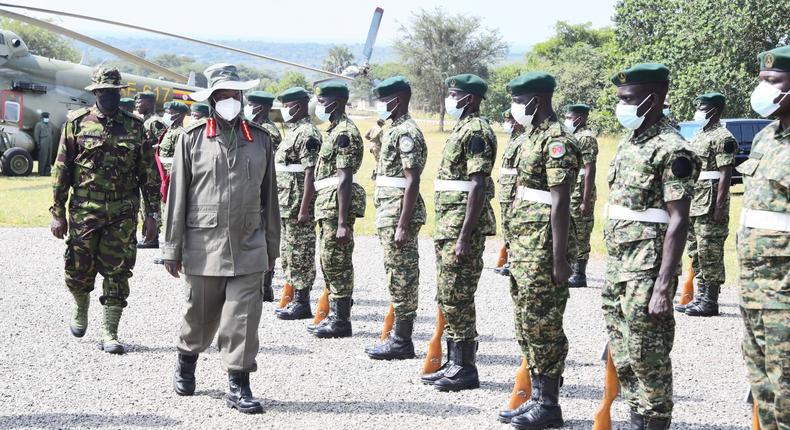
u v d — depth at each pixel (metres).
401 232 5.92
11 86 20.12
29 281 8.92
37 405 5.04
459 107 5.36
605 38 81.62
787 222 3.73
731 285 9.75
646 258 4.21
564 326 7.45
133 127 6.25
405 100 6.12
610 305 4.46
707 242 7.94
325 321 6.99
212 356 6.23
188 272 5.09
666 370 4.27
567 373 5.96
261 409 4.99
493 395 5.41
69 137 6.13
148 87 20.94
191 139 5.08
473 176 5.18
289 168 7.54
